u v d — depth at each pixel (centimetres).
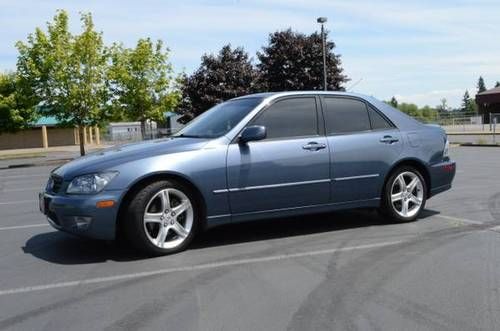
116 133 5459
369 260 536
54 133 5700
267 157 606
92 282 491
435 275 482
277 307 415
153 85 3134
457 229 659
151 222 563
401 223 702
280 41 4228
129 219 553
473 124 4675
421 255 548
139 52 3062
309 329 373
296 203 628
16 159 3428
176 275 504
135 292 459
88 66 2830
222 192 586
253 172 599
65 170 575
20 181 1684
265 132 591
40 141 5634
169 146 589
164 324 387
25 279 507
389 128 695
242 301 430
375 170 671
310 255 561
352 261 534
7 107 3741
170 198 575
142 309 419
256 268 519
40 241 666
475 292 437
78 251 605
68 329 385
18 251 617
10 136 5516
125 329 381
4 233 727
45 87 2797
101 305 431
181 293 453
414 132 708
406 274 488
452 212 770
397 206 701
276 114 628
